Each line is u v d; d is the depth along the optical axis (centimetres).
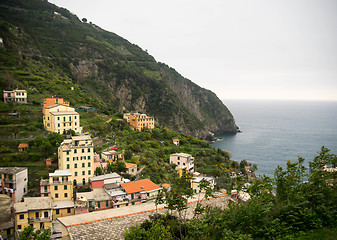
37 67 15950
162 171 9038
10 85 11612
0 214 5094
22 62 15112
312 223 2623
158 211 4019
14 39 17475
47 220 5078
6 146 7662
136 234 3019
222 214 3100
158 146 11694
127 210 4081
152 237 2897
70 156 6788
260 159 16038
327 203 2820
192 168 10031
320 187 3014
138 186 6681
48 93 12731
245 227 2781
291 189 3152
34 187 6431
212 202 4550
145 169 8694
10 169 6066
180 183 3875
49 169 7112
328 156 3394
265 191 3319
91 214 3919
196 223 3080
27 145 7731
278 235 2595
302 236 2484
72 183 6312
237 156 16875
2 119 8925
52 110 9131
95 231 3431
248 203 3072
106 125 11662
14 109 9888
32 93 11944
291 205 2825
